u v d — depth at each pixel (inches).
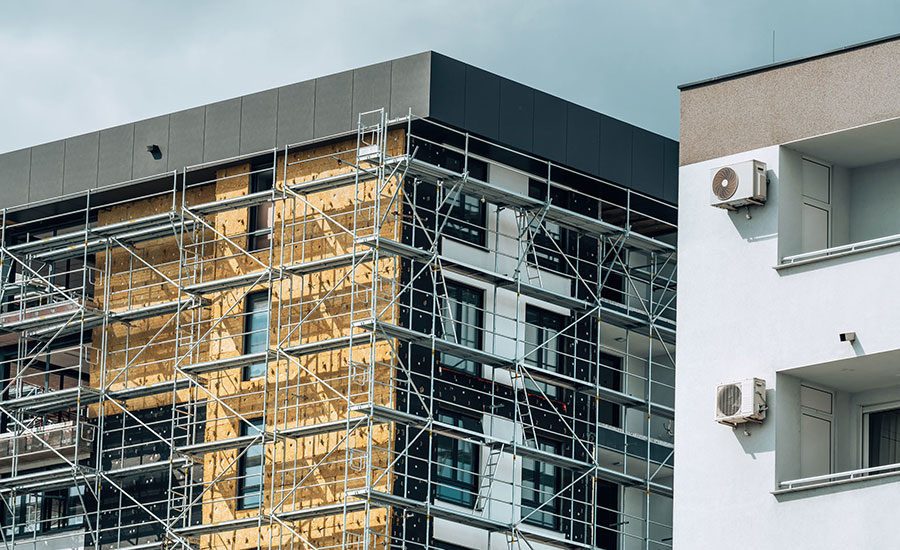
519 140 2172.7
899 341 1270.9
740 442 1328.7
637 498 2349.9
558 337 2246.6
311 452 2090.3
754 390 1314.0
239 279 2154.3
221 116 2242.9
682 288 1384.1
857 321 1293.1
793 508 1290.6
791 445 1320.1
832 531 1268.5
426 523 2048.5
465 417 2123.5
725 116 1395.2
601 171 2255.2
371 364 1993.1
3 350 2443.4
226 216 2240.4
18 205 2380.7
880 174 1391.5
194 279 2241.6
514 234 2207.2
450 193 2105.1
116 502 2252.7
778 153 1360.7
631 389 2377.0
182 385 2198.6
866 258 1300.4
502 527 2078.0
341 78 2156.7
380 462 2043.6
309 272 2135.8
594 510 2188.7
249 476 2137.1
